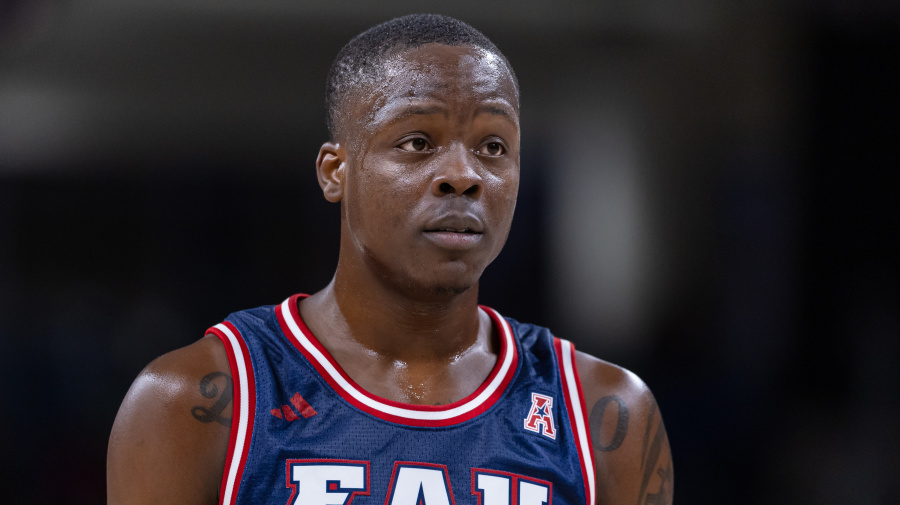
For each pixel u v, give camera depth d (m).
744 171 18.80
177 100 17.42
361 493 5.07
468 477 5.24
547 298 18.47
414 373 5.62
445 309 5.56
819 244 19.05
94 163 17.42
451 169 5.00
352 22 17.44
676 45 18.39
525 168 18.42
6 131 17.02
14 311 17.31
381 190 5.14
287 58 17.47
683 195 18.72
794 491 18.41
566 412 5.73
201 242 17.75
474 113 5.12
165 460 4.97
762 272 18.91
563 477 5.45
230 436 5.07
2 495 16.77
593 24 18.16
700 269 18.75
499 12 17.77
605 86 18.41
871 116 18.86
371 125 5.21
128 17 16.97
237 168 17.69
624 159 18.52
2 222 17.20
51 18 16.72
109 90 17.27
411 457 5.21
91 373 17.36
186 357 5.32
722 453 18.59
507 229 5.40
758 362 18.89
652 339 18.70
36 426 17.11
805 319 18.94
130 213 17.53
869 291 19.02
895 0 18.30
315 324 5.78
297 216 17.83
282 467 5.03
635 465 5.79
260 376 5.29
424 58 5.17
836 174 18.97
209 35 17.28
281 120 17.67
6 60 16.78
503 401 5.59
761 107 18.72
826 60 18.75
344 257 5.67
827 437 18.73
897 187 18.97
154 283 17.59
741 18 18.39
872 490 18.38
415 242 5.07
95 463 17.20
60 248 17.45
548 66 18.23
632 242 18.61
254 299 17.81
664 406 18.75
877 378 18.86
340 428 5.20
